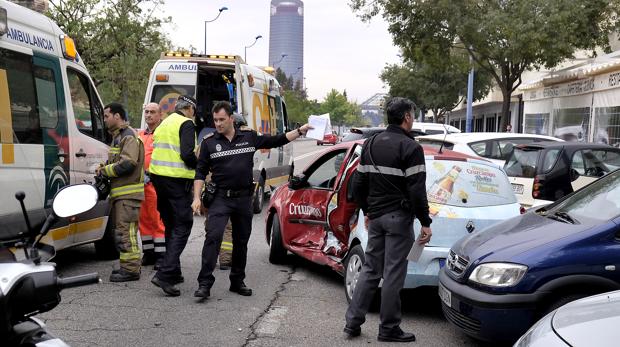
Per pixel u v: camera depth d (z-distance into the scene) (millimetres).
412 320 5953
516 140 11656
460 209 5891
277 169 14094
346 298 6383
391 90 42312
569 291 4621
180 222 6574
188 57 11438
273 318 5824
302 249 7480
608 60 19703
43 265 2436
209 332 5367
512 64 23016
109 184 6879
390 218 5141
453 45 22656
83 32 23578
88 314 5754
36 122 6371
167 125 6621
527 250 4734
